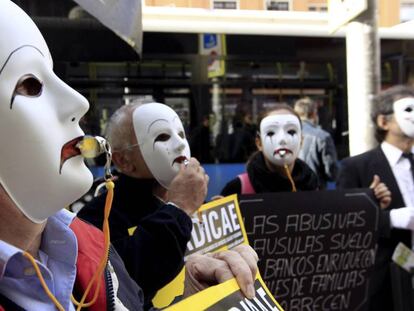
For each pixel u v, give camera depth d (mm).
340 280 2348
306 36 4715
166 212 1272
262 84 4629
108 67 4297
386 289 2465
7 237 686
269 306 961
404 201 2457
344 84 4723
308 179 2455
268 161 2402
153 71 4418
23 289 671
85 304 749
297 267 2277
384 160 2527
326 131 4617
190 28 4508
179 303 802
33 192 669
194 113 4512
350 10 3068
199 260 985
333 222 2324
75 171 703
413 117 2432
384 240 2486
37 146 656
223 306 851
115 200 1545
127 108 1694
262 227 2215
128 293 919
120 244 1235
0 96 641
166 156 1604
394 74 4902
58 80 698
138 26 2084
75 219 894
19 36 663
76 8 2447
